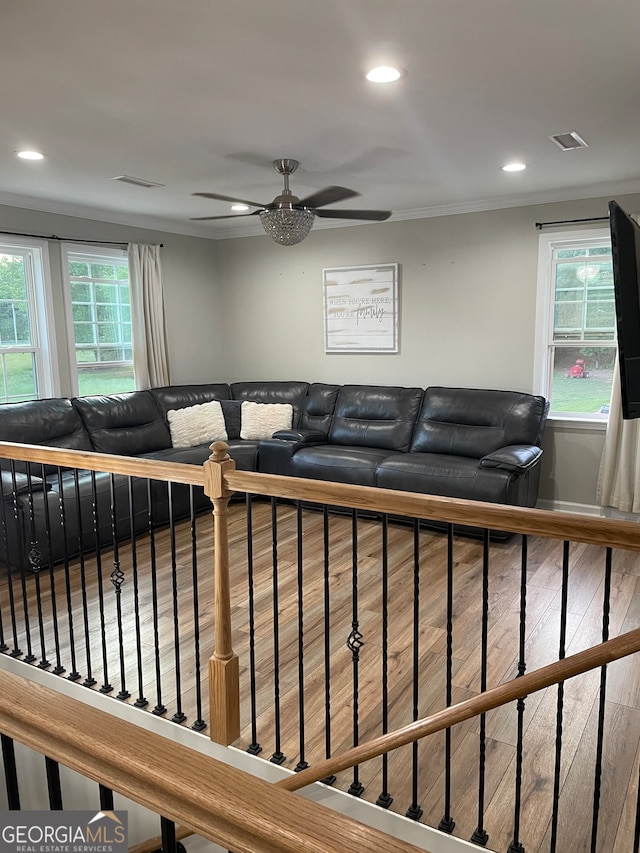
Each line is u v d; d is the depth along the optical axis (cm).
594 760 228
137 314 598
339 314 637
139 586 388
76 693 277
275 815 66
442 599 365
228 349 721
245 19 216
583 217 510
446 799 197
